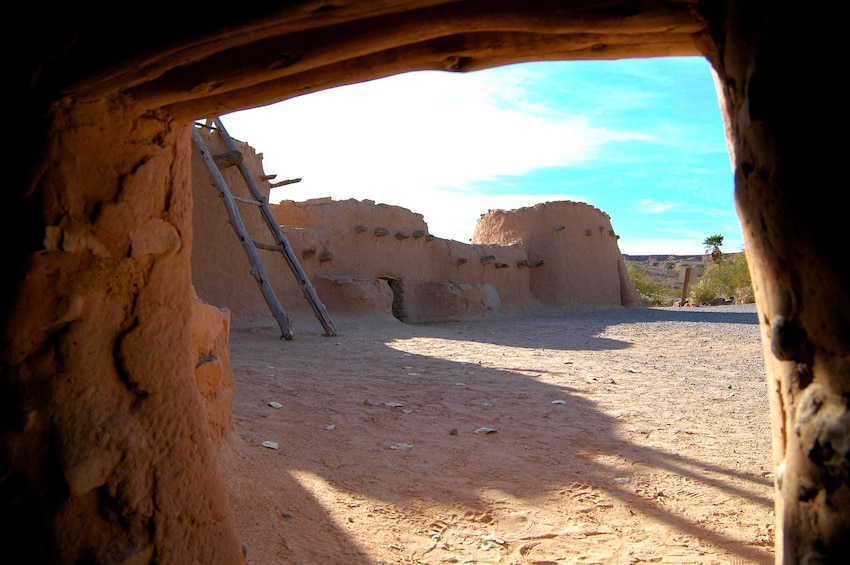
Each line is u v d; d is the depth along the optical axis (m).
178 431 2.40
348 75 2.09
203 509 2.45
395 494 4.18
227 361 4.74
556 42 1.84
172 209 2.42
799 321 1.51
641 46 1.83
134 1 1.94
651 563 3.38
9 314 2.11
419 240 19.08
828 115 1.35
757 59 1.42
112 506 2.20
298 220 16.33
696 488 4.45
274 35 1.91
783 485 1.58
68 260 2.16
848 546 1.41
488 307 20.48
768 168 1.46
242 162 12.70
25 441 2.12
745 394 7.68
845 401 1.43
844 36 1.32
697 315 19.45
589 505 4.14
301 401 6.45
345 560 3.27
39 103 2.11
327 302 15.50
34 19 2.09
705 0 1.63
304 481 4.25
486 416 6.32
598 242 24.27
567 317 19.69
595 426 6.04
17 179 2.12
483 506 4.07
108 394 2.25
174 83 2.13
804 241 1.43
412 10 1.80
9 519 2.12
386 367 8.91
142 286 2.32
